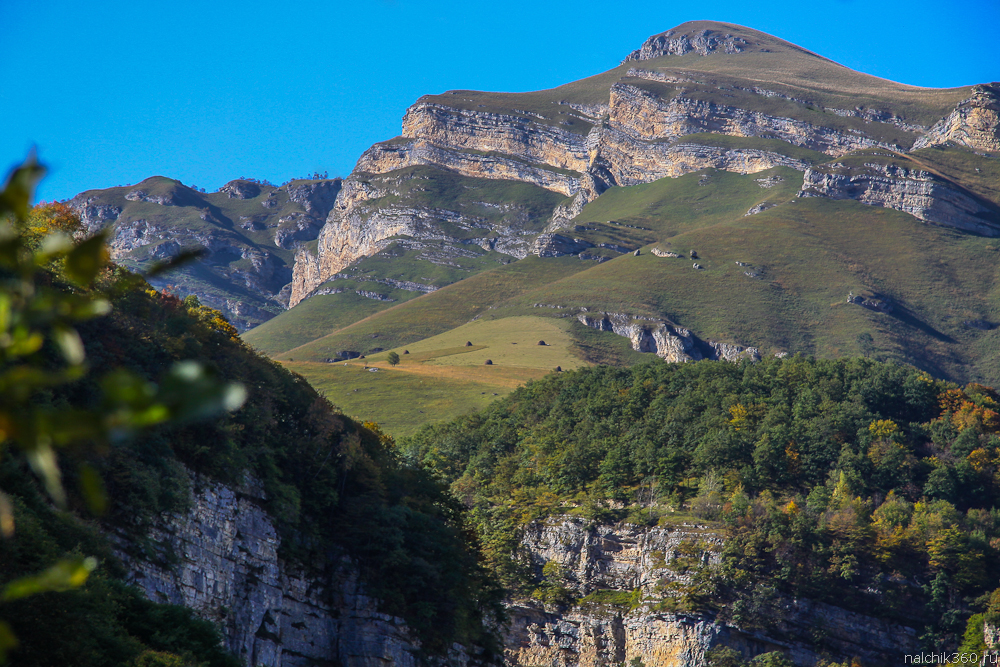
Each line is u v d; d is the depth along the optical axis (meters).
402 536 90.06
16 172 4.94
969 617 161.75
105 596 52.03
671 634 162.88
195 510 71.69
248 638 75.88
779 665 155.25
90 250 5.44
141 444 67.50
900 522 173.75
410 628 88.88
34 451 4.88
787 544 166.50
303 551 86.12
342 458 95.88
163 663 51.47
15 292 5.22
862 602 165.50
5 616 43.28
